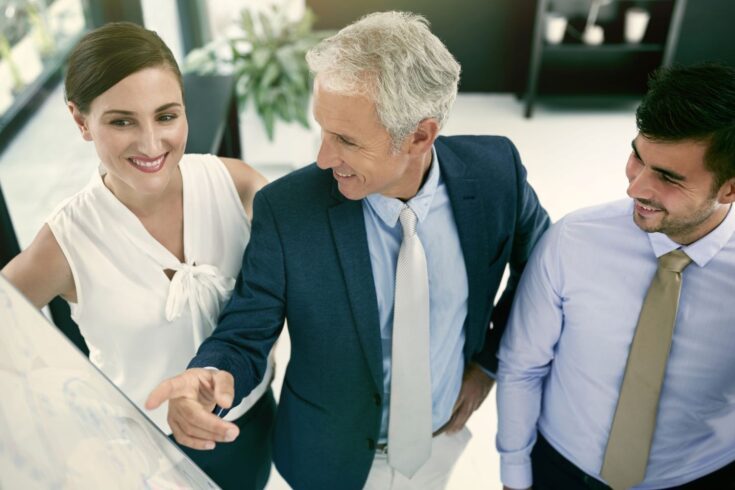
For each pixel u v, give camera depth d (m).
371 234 1.04
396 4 4.72
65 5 2.46
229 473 1.30
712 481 1.13
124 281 1.04
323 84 0.81
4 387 0.28
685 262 0.94
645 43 4.75
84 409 0.33
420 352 1.09
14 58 2.09
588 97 4.85
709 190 0.81
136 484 0.36
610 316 1.03
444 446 1.37
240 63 3.52
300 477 1.28
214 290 1.12
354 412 1.17
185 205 1.07
